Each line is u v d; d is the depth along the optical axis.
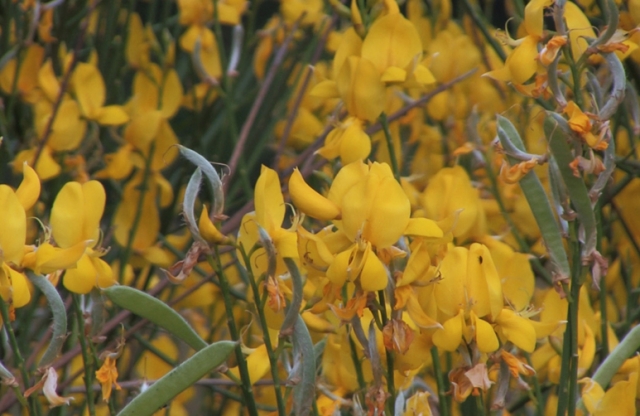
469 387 0.96
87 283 0.98
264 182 0.97
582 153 0.98
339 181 0.96
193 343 0.97
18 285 0.95
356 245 0.95
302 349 0.96
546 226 0.99
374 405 0.96
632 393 0.98
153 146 1.22
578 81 0.99
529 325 0.96
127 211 1.24
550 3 1.00
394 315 0.95
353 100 1.06
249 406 0.97
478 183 1.19
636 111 1.09
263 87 1.27
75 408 1.23
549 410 1.09
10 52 1.23
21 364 0.96
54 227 0.97
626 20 1.09
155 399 0.96
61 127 1.18
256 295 0.96
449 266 0.96
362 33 1.07
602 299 1.07
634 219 1.21
